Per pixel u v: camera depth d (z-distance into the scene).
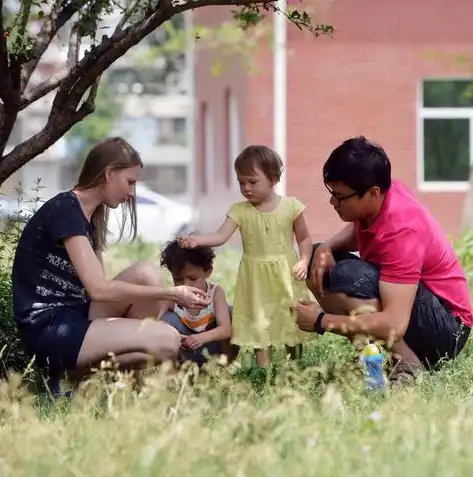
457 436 5.30
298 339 8.19
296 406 5.87
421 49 23.28
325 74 23.20
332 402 5.82
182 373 6.84
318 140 23.23
